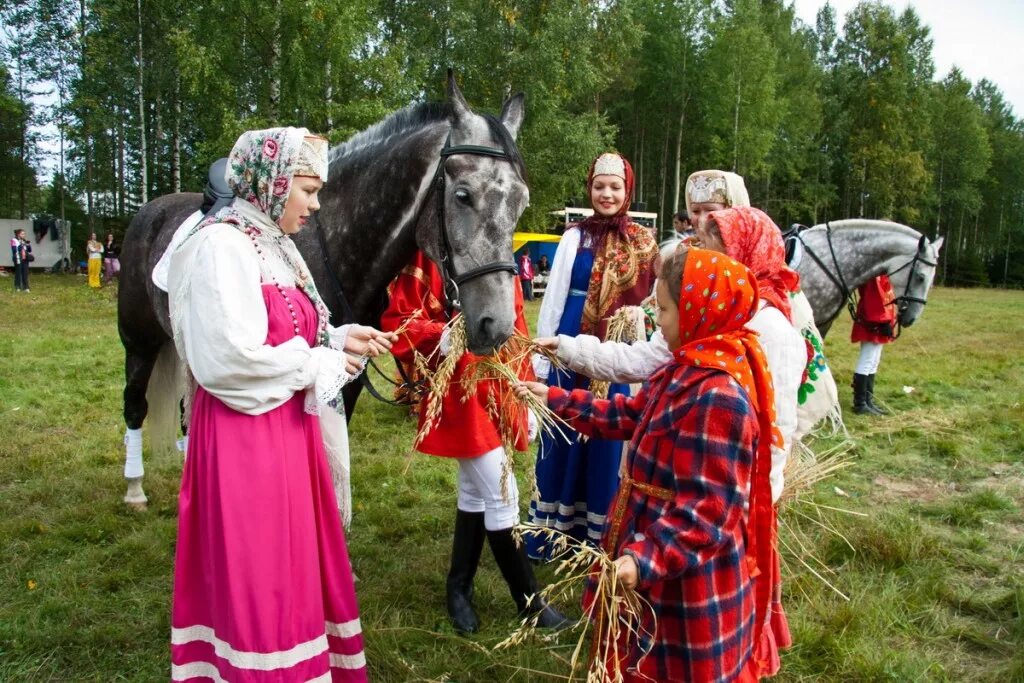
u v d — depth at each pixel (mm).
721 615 1779
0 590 3326
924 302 6418
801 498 3795
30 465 4875
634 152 33438
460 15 19844
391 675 2734
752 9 28438
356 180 2969
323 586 2139
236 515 1900
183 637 2029
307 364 1982
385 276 2967
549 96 19953
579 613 3129
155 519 4148
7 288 18531
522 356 2514
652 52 29422
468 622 3002
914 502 4500
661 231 30781
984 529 4102
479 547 3078
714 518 1685
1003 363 9367
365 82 16422
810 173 36406
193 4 17203
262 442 1944
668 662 1803
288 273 2113
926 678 2725
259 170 2018
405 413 6348
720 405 1712
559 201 21500
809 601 3172
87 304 14883
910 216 35938
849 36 38500
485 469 2838
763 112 28750
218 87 15859
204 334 1867
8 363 8078
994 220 46875
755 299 1800
